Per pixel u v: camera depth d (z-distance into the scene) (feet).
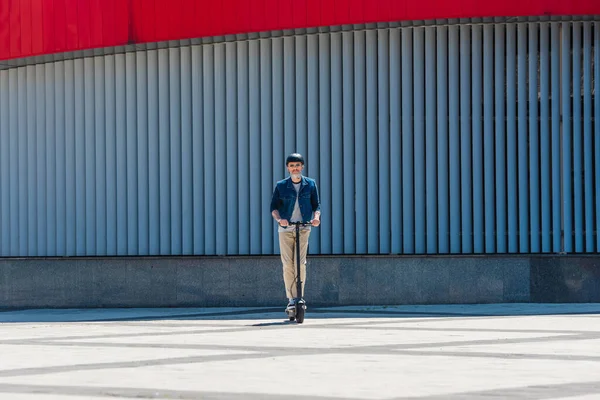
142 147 65.26
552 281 59.82
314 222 49.55
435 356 32.07
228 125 63.82
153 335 42.11
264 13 60.18
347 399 22.81
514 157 61.05
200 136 64.28
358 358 31.68
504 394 23.59
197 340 39.22
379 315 53.01
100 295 64.90
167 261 63.77
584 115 60.49
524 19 59.98
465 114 61.16
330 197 62.59
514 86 60.85
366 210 62.34
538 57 60.85
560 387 24.88
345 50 62.08
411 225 61.77
